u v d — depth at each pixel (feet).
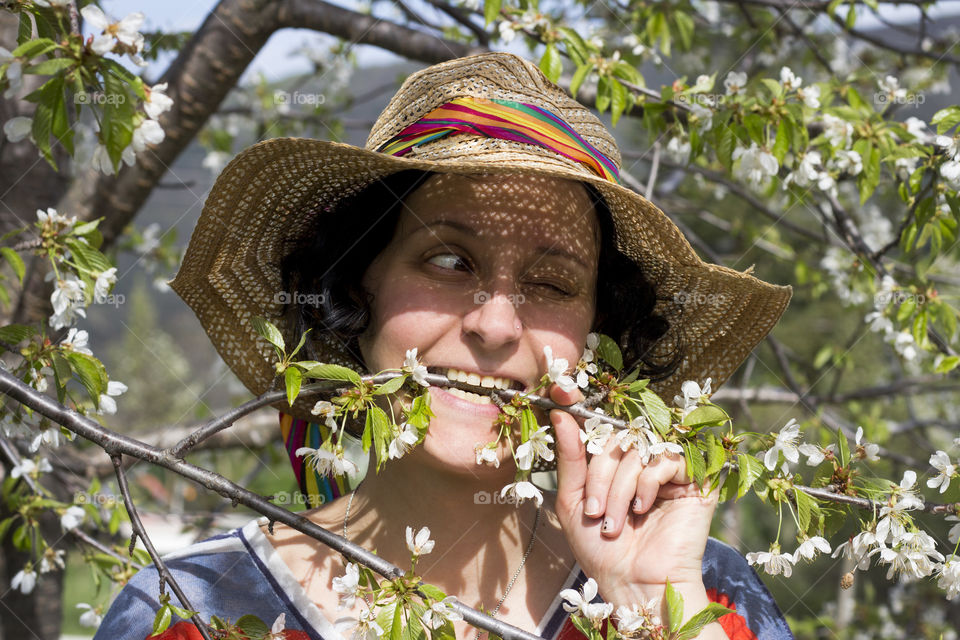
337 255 4.48
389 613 3.56
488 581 4.36
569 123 4.80
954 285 10.64
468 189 4.07
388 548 4.39
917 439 13.16
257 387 5.16
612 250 4.82
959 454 4.80
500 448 4.00
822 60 9.97
